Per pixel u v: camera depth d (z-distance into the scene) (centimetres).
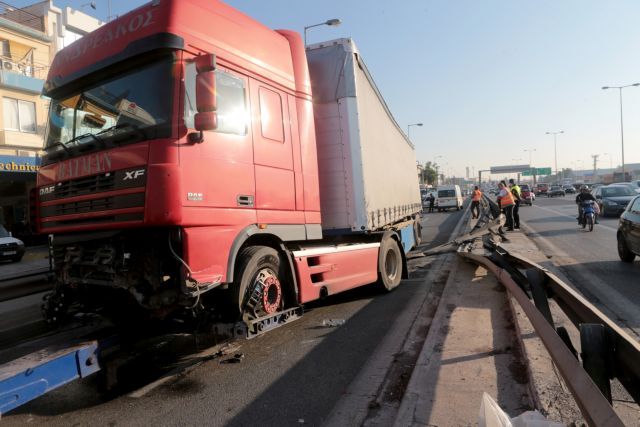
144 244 426
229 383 447
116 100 458
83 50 500
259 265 505
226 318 479
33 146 2573
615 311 623
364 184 715
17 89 2512
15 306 866
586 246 1262
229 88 486
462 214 3478
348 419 366
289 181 565
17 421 392
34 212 534
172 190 404
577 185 7625
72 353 378
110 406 411
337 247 670
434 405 362
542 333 404
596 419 237
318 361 495
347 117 705
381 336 575
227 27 504
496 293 734
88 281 467
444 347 494
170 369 491
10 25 2611
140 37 446
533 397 356
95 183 449
